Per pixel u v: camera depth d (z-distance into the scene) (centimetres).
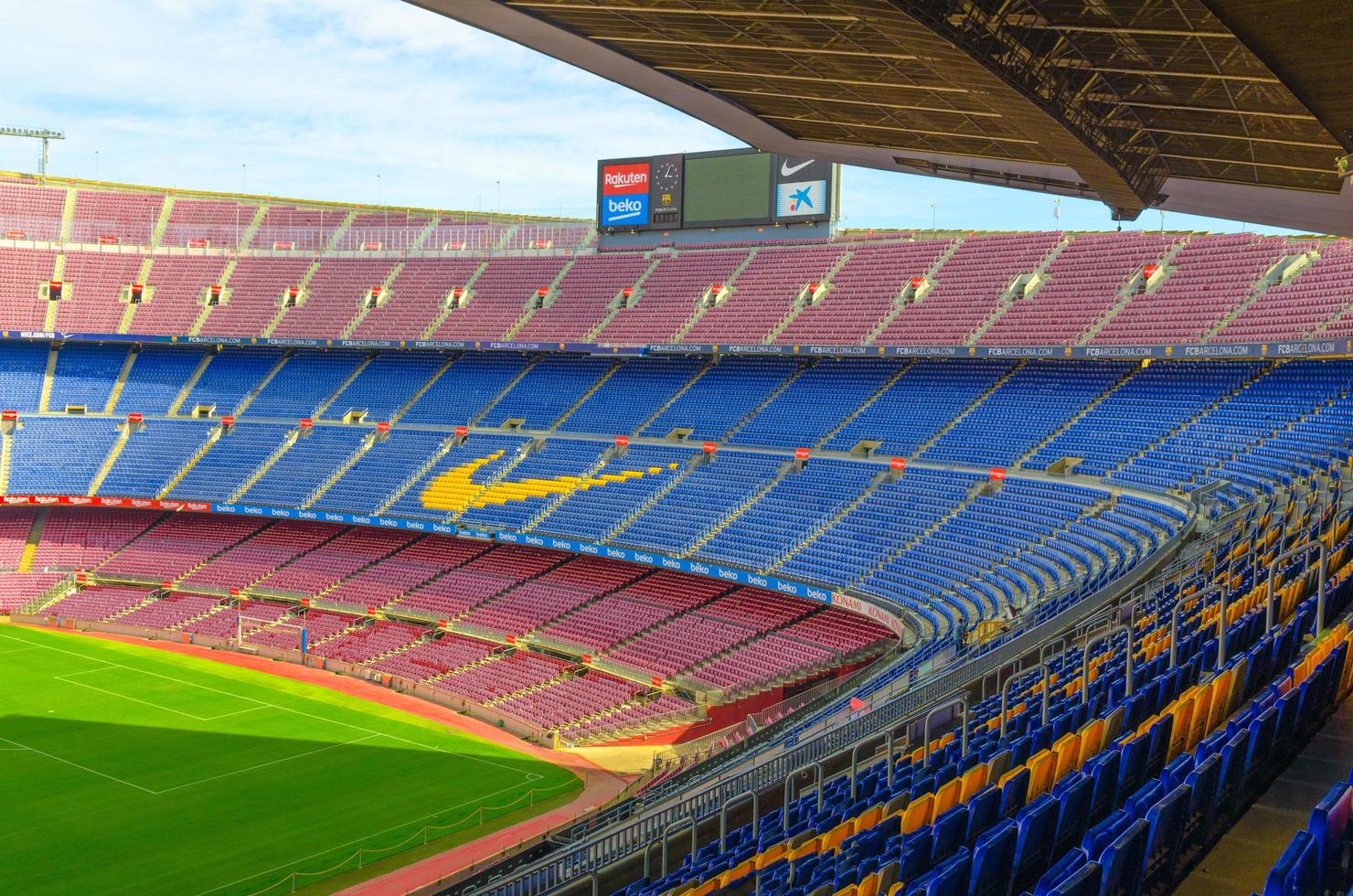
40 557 8456
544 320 8562
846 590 5644
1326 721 1850
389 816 4578
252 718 5853
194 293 9619
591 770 5191
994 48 2255
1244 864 1371
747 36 2564
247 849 4203
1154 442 5681
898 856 1602
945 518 5875
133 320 9369
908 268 7588
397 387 8950
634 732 5584
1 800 4612
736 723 5362
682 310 8144
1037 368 6688
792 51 2669
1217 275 6184
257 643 7319
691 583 6769
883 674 4378
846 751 2895
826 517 6300
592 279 8862
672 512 6875
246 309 9425
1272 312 5659
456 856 4178
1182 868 1365
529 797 4822
